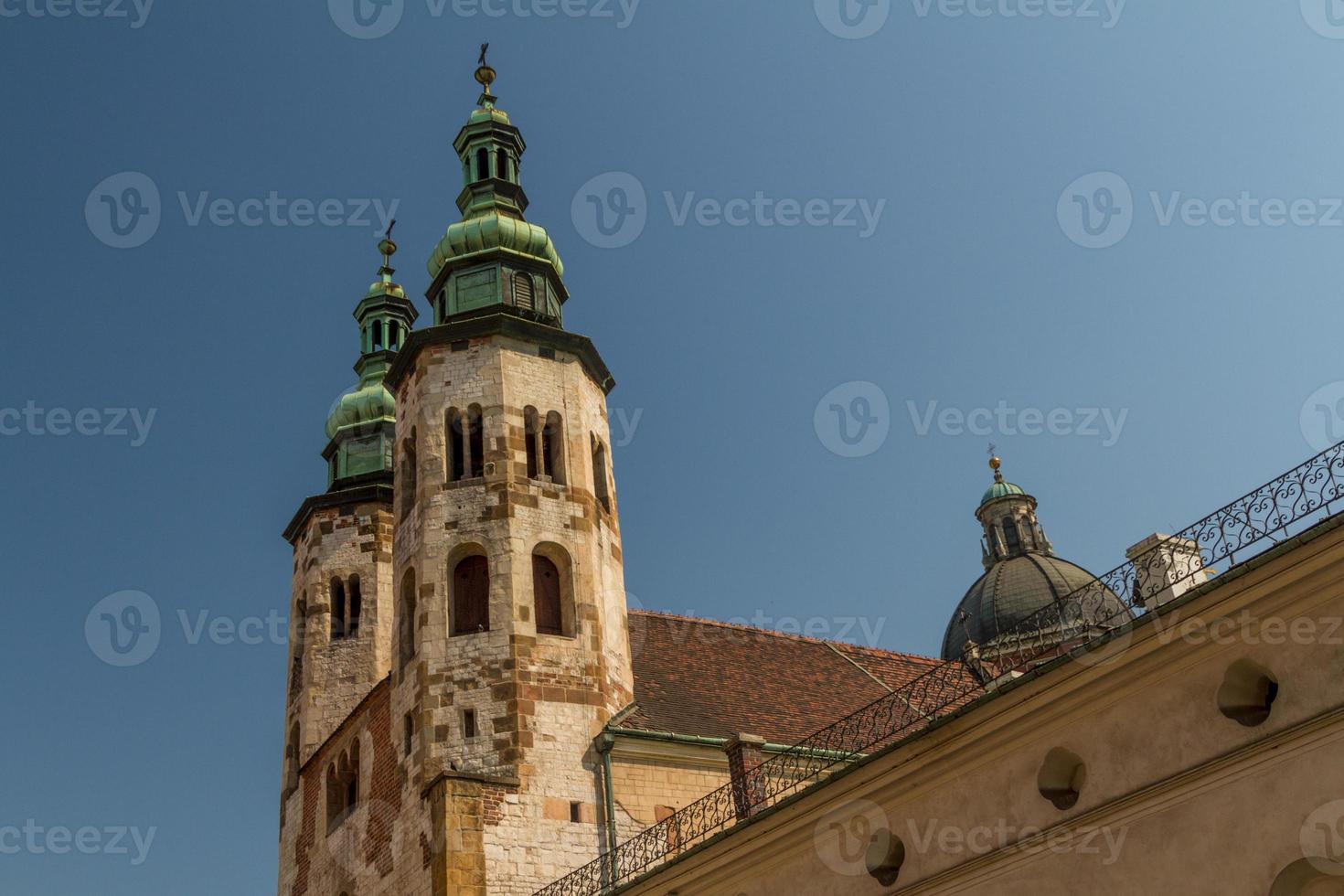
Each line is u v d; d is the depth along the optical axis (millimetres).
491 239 46625
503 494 41219
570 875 34219
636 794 37969
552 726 38156
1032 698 22922
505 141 49906
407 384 45188
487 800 36375
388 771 40156
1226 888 19938
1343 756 19047
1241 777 20141
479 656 38906
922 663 52250
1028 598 73062
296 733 50719
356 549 53469
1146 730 21562
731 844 27578
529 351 44281
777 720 42750
